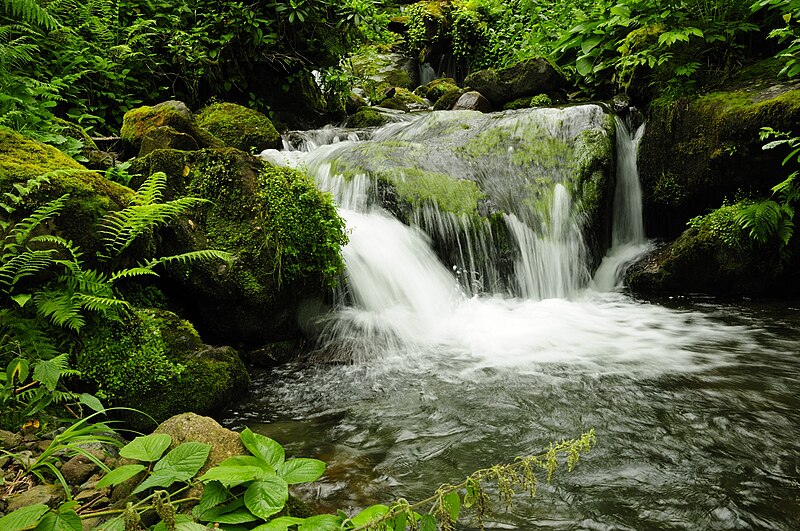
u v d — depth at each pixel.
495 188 6.65
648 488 2.69
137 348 3.43
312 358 4.55
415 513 1.82
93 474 2.50
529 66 9.50
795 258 5.88
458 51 14.48
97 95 7.31
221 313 4.36
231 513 1.88
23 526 1.74
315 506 2.57
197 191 4.63
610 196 6.91
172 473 1.99
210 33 8.75
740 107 5.99
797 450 3.02
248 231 4.46
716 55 7.26
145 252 3.96
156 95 8.03
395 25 16.50
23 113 4.91
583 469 2.86
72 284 3.33
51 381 2.68
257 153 7.50
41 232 3.34
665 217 7.01
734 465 2.88
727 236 5.89
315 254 4.56
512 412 3.56
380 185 6.35
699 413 3.48
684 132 6.59
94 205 3.60
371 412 3.62
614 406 3.60
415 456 3.04
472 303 6.00
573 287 6.50
